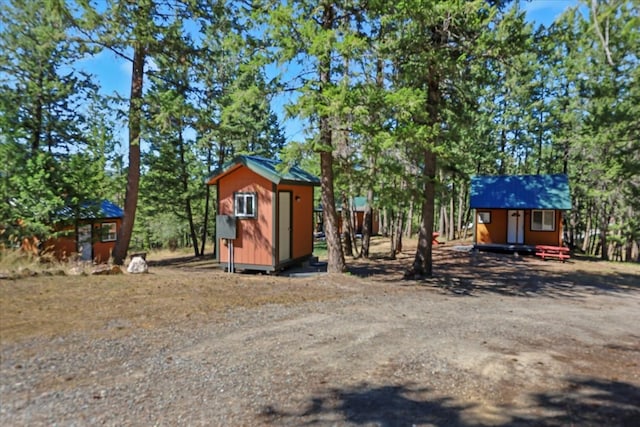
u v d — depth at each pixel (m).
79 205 12.60
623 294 9.80
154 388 3.14
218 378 3.40
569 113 18.59
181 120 12.25
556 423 2.86
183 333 4.50
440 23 8.89
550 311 7.27
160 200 20.41
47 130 13.12
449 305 7.23
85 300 5.44
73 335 4.13
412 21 8.59
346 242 16.94
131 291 6.19
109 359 3.63
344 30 8.63
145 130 11.83
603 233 19.11
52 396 2.90
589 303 8.45
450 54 9.31
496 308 7.25
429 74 9.18
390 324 5.49
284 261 11.11
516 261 16.09
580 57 13.47
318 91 8.48
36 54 12.17
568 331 5.68
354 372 3.69
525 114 22.75
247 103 9.31
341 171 10.41
